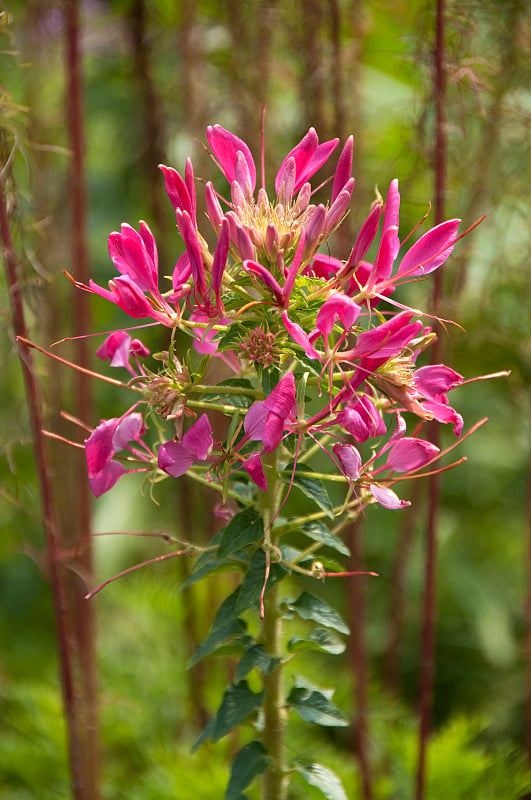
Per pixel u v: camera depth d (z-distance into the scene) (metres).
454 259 1.11
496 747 1.24
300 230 0.91
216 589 1.24
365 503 0.94
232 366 0.96
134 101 1.26
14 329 1.00
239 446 0.91
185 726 1.26
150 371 0.92
